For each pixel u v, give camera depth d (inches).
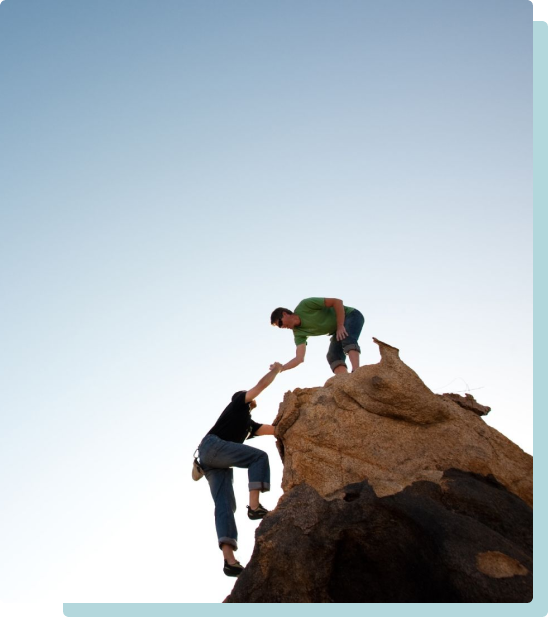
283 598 221.9
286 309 344.2
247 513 264.4
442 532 213.9
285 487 252.7
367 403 256.2
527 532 219.1
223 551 260.4
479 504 225.0
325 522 229.1
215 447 272.7
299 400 270.1
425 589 208.7
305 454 252.8
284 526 234.2
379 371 256.7
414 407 251.1
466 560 206.1
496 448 249.3
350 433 252.5
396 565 216.4
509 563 204.5
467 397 275.0
